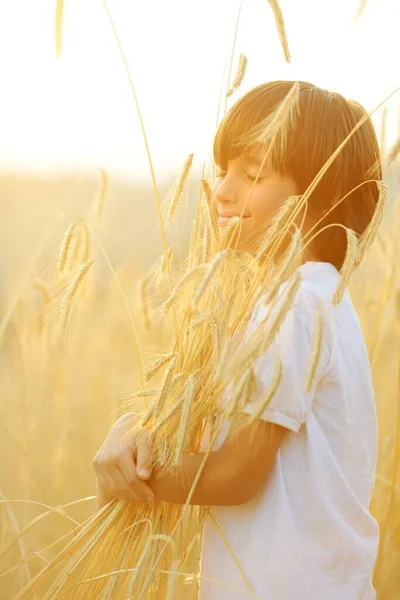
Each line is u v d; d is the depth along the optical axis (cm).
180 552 185
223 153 178
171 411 162
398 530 278
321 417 167
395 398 315
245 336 168
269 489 164
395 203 245
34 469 350
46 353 368
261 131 168
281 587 162
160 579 183
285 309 145
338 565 166
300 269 172
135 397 187
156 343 290
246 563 165
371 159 184
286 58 188
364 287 280
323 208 178
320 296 164
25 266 379
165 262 188
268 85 179
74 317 382
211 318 165
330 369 165
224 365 153
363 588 169
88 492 372
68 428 354
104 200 278
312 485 163
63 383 382
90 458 378
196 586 199
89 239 218
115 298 404
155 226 192
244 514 167
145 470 170
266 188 172
